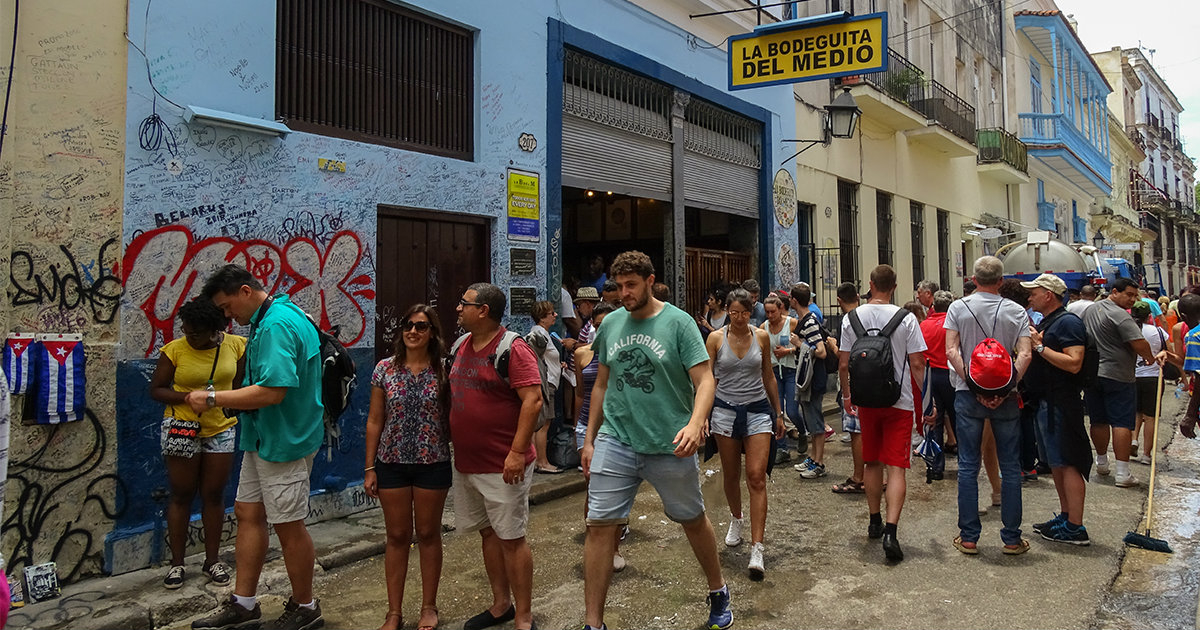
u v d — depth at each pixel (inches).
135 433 187.2
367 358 239.3
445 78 273.3
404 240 256.2
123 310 185.8
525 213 295.6
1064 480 205.3
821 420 287.3
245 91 211.0
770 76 347.6
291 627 154.3
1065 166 906.7
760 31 347.9
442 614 166.6
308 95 231.8
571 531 225.9
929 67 654.5
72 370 174.9
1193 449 347.6
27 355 169.3
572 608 167.6
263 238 212.8
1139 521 227.6
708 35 405.1
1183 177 2025.1
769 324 297.9
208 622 152.2
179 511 177.0
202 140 200.5
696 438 134.7
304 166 223.3
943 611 161.9
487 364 149.8
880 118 555.8
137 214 188.1
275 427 148.3
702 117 409.1
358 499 235.9
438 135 270.1
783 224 461.1
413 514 156.2
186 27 198.2
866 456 210.1
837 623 156.9
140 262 188.5
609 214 481.1
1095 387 275.4
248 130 209.6
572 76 327.6
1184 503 248.2
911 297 605.0
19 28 170.4
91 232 181.0
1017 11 851.4
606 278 375.2
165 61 193.8
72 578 176.9
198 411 140.3
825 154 507.2
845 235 532.4
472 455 150.2
